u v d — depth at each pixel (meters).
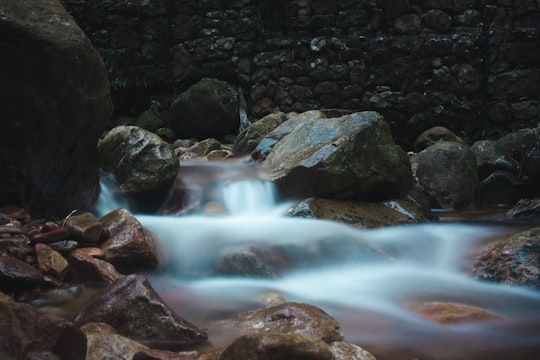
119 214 3.85
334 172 5.09
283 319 2.54
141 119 10.05
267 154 6.66
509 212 6.09
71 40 3.88
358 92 9.69
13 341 2.04
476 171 7.18
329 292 3.58
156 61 10.33
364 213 5.07
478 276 3.91
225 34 10.19
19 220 3.88
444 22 9.64
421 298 3.46
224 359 1.94
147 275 3.66
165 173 5.09
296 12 10.06
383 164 5.38
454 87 9.46
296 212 4.87
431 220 5.57
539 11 9.41
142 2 10.26
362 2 9.87
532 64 9.33
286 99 9.87
